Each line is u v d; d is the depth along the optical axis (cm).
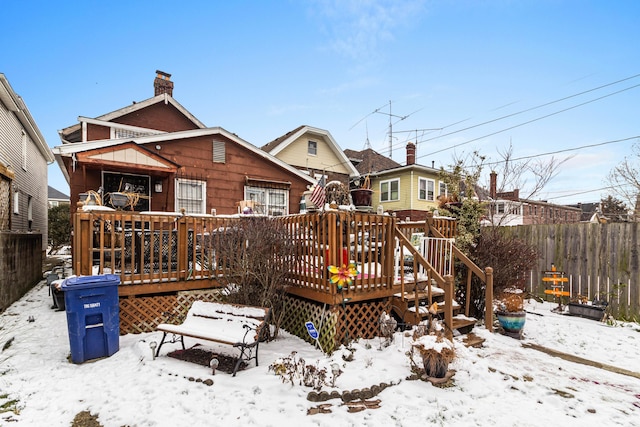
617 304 636
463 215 655
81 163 838
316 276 468
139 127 1327
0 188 919
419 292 539
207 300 546
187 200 1041
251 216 520
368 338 480
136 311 498
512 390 346
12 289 699
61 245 2181
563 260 726
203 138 1074
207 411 292
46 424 275
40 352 422
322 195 529
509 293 584
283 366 331
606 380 378
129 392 321
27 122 1237
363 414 292
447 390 338
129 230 562
